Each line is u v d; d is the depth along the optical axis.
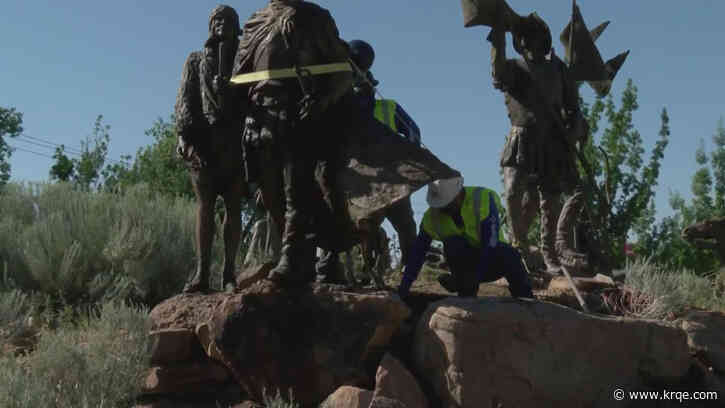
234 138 5.48
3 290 7.07
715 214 26.08
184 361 4.73
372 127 4.69
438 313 4.32
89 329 5.41
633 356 4.61
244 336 4.29
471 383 4.13
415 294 5.60
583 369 4.39
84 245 7.64
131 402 4.47
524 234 7.49
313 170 4.54
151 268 7.41
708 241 12.10
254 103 4.62
